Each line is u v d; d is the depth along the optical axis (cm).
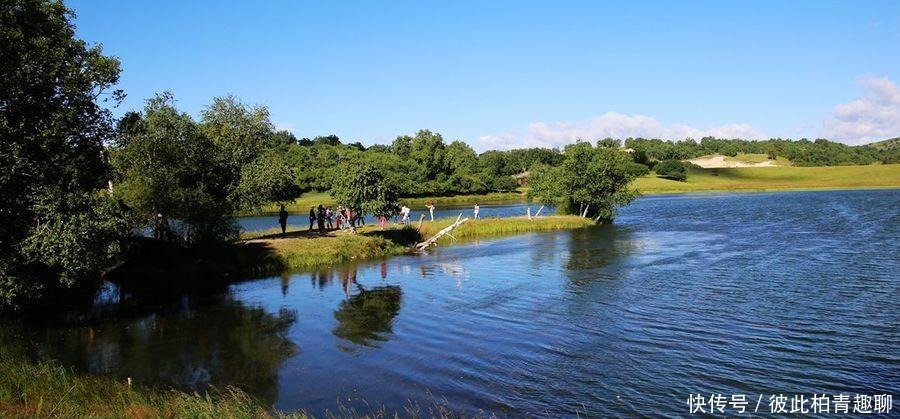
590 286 3131
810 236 5134
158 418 1398
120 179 4231
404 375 1833
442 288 3178
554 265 3881
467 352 2052
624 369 1850
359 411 1562
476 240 5525
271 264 3866
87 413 1409
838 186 15325
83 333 2359
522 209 10169
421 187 14162
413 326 2408
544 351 2045
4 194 2445
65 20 3058
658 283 3169
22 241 2414
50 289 2562
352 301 2902
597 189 7075
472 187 15125
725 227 6203
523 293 2995
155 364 1978
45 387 1582
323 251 4194
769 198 11762
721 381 1738
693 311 2547
